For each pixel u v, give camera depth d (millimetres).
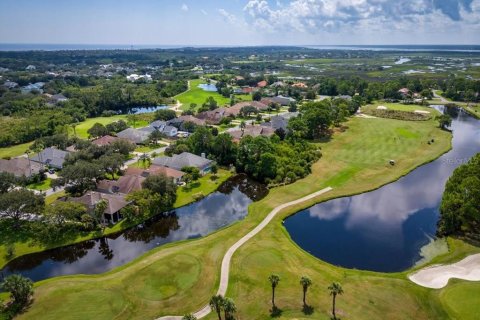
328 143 145625
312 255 71688
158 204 91812
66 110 196500
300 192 100625
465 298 57875
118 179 99812
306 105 177000
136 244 78000
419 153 132375
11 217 84125
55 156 123062
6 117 189500
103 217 84250
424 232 81250
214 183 108688
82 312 55812
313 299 57625
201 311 55812
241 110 196875
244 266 66688
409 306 56438
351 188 103125
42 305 57344
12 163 111750
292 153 122250
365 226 83938
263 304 56625
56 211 78375
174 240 79125
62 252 75000
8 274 67688
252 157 115938
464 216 78125
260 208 91312
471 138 155875
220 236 78000
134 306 57188
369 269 67812
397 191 102812
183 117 179250
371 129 164750
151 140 148000
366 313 54688
